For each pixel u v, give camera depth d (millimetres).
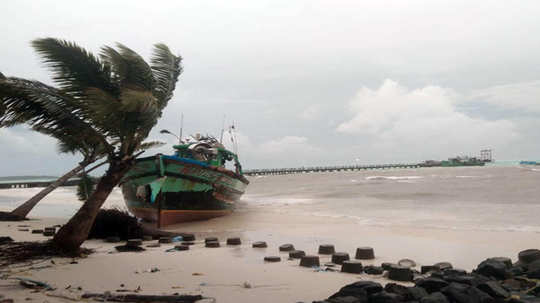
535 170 104438
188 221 21359
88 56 11039
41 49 10734
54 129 10820
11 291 6680
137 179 20219
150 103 9906
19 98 10039
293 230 17391
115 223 15133
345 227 17766
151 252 11789
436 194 35625
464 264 10367
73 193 57406
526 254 9094
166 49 12930
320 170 164625
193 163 20078
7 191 66438
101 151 18672
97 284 7457
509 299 6211
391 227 17312
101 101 9719
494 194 33594
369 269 8992
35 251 10102
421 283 6844
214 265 9703
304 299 6711
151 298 6309
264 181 97688
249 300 6633
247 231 17547
